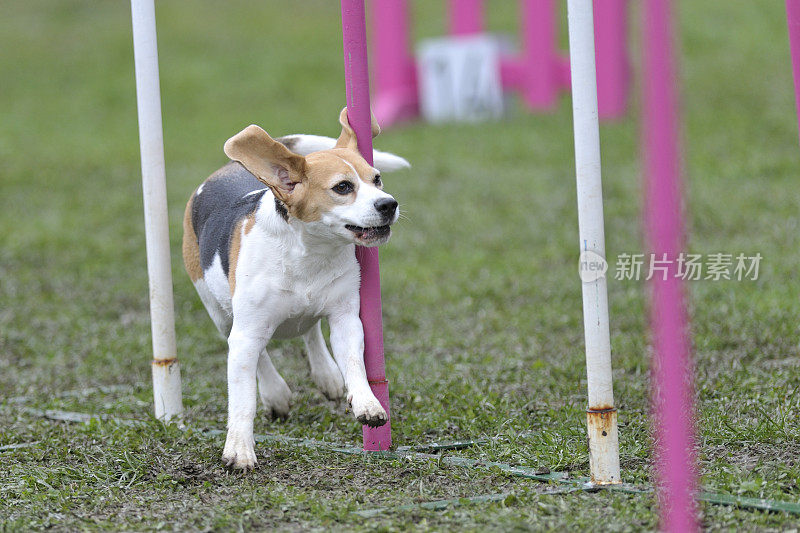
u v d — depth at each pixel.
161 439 8.30
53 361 11.86
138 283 15.48
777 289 12.83
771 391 8.85
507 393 9.59
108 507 6.86
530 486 6.96
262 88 33.03
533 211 19.05
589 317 6.72
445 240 17.53
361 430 8.62
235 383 7.67
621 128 25.12
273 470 7.54
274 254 7.55
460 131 26.83
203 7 43.84
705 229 16.73
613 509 6.28
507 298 13.92
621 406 8.98
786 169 20.62
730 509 6.27
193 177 22.69
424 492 6.89
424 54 29.19
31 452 8.19
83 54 37.66
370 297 7.86
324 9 43.44
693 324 11.38
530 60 28.59
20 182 23.25
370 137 7.84
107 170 24.36
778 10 37.69
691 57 32.88
